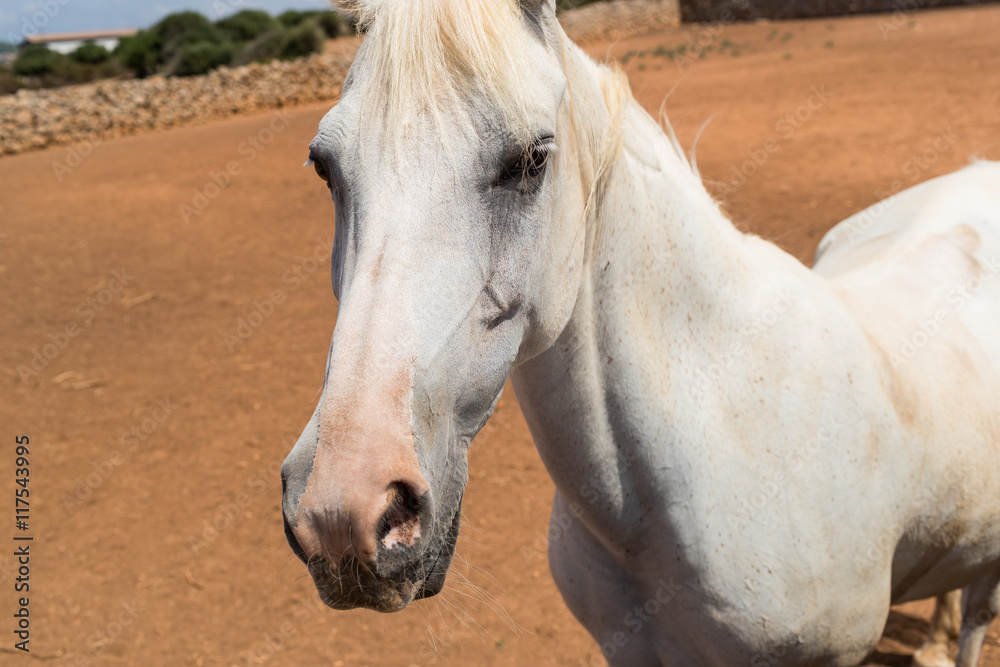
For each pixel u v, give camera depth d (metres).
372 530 0.85
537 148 1.01
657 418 1.30
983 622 1.96
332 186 1.13
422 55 0.97
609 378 1.27
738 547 1.32
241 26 27.12
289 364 4.92
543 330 1.14
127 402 4.61
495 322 1.05
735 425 1.33
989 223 2.02
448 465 1.01
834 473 1.37
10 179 11.36
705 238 1.37
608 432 1.30
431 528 0.93
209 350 5.25
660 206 1.32
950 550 1.66
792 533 1.33
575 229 1.16
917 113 8.20
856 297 1.66
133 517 3.49
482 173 0.99
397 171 0.97
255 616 2.84
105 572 3.13
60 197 9.95
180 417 4.37
